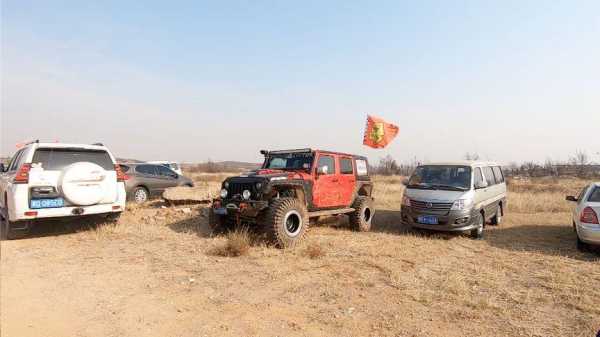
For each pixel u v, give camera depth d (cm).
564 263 655
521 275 584
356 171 996
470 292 504
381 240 827
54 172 784
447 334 383
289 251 705
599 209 700
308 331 385
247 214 754
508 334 385
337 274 572
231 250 672
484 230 994
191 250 702
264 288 509
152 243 757
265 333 380
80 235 833
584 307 448
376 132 1411
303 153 890
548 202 1509
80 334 377
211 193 1277
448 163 985
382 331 387
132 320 409
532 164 4391
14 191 743
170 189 1273
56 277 554
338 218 1122
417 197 904
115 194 855
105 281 536
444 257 691
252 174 811
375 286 523
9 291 497
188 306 448
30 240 787
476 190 902
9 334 376
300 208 762
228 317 418
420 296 484
